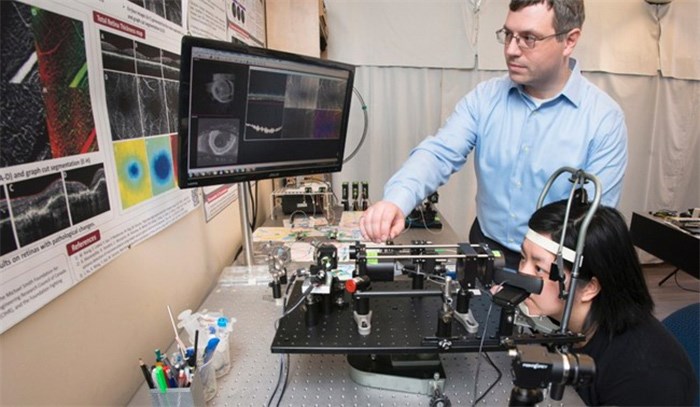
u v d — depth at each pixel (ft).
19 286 1.66
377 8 8.42
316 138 3.94
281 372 2.55
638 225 9.07
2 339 1.61
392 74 8.87
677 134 10.42
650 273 10.96
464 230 9.92
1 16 1.58
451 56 8.75
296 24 6.66
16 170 1.65
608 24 9.21
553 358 1.61
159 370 2.02
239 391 2.40
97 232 2.20
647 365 2.19
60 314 1.94
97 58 2.20
